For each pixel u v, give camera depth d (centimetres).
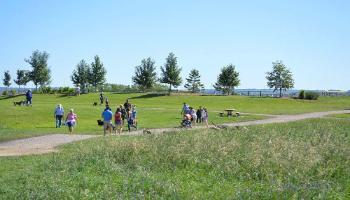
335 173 1731
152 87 11856
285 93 13012
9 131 3806
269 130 3422
